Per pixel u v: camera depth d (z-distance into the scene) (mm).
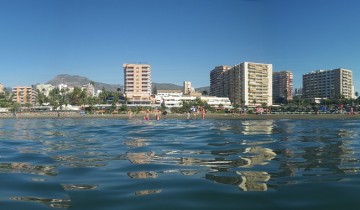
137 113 148375
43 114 144125
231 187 9602
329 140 22188
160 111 155375
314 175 11039
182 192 9148
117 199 8602
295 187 9523
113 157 15461
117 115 131750
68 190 9539
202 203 8180
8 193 9297
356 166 12570
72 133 31375
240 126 41562
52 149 18797
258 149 17609
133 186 9906
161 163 13633
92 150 18078
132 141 22438
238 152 16516
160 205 8078
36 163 14117
